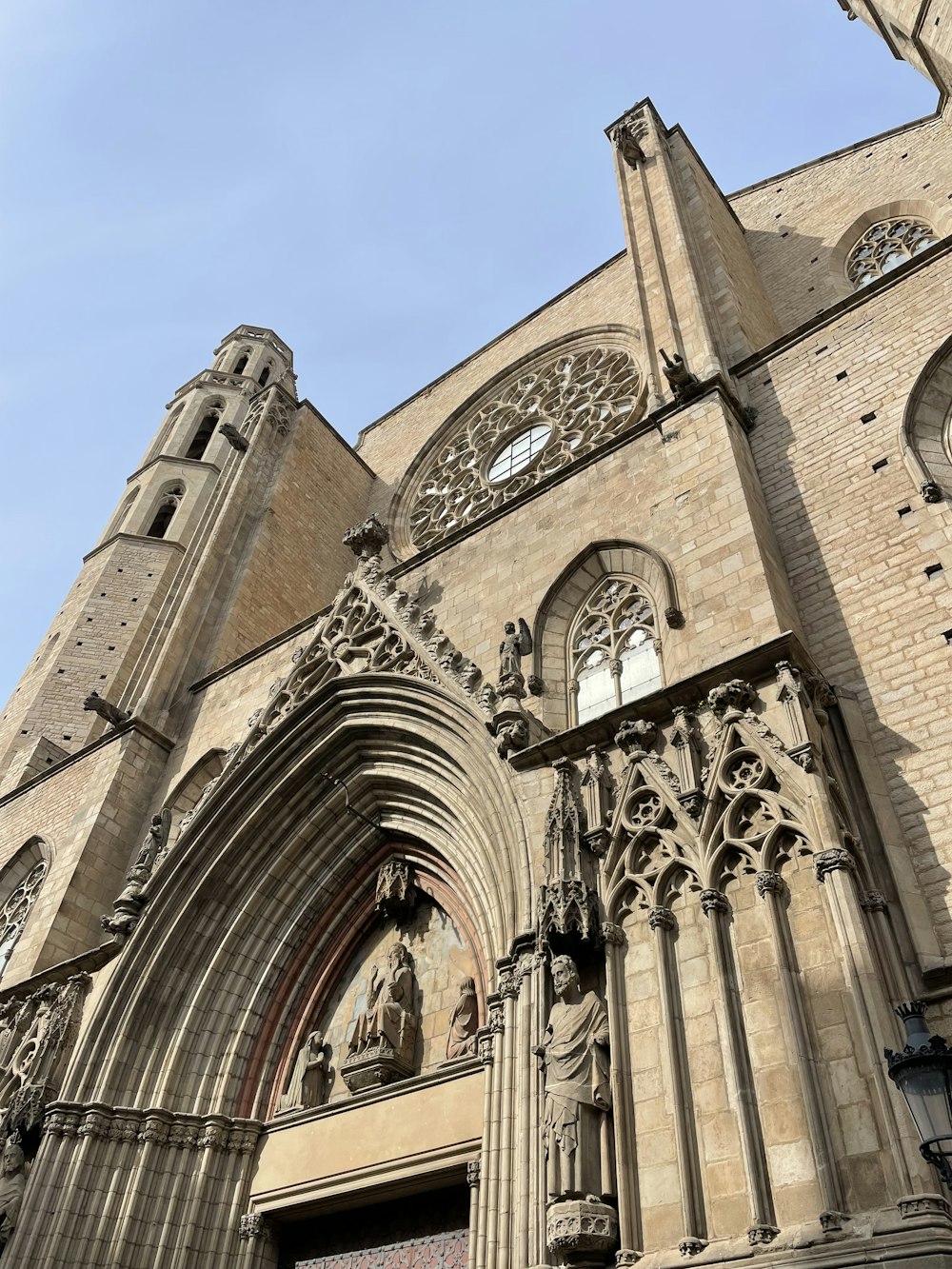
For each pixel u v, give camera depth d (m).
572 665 17.50
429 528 31.84
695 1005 10.61
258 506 30.81
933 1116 7.09
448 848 16.55
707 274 23.72
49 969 19.11
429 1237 13.70
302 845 18.62
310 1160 15.10
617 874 12.16
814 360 18.98
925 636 13.38
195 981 17.88
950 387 16.69
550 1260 9.97
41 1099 16.64
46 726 29.39
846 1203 8.48
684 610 15.32
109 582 33.28
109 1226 15.22
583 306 34.53
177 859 18.78
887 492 15.62
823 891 10.37
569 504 19.62
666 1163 9.80
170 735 24.50
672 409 18.84
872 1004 9.15
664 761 12.83
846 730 12.78
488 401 34.81
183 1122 16.22
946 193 26.28
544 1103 10.89
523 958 12.63
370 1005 16.22
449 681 17.05
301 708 19.03
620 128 27.98
